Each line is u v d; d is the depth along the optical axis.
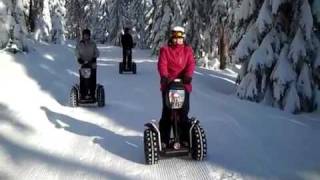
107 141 8.39
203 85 16.86
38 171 6.81
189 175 6.30
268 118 9.97
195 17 29.89
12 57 18.56
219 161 6.88
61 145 8.23
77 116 10.73
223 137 8.33
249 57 13.66
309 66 12.44
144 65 26.41
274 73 12.34
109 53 38.78
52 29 39.62
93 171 6.69
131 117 10.48
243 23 14.13
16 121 10.12
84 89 11.91
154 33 37.41
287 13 12.80
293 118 10.31
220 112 10.73
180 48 6.79
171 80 6.74
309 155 7.12
